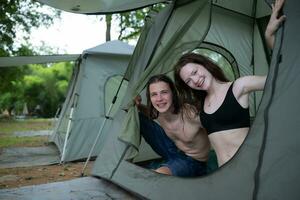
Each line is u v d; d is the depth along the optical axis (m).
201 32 3.58
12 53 17.36
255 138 2.40
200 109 2.91
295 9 2.35
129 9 4.70
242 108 2.64
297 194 2.09
